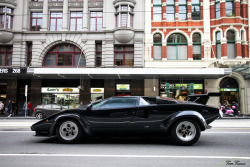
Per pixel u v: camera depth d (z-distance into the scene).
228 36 19.61
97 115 5.56
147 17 20.42
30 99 20.16
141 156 4.45
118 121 5.49
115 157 4.38
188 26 20.08
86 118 5.57
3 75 18.91
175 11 20.39
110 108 5.59
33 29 21.09
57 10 21.06
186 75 17.69
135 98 5.74
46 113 16.55
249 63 18.73
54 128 5.57
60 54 20.91
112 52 20.00
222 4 19.38
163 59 19.89
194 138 5.31
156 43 20.30
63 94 20.47
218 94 5.94
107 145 5.55
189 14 20.17
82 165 3.85
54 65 20.91
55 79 20.66
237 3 19.33
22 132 7.84
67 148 5.19
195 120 5.42
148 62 19.91
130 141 6.12
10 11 20.75
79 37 20.48
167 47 20.34
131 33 19.64
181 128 5.41
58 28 21.14
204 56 19.55
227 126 9.81
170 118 5.35
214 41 19.66
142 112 5.50
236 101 19.88
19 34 20.56
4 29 19.95
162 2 20.53
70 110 5.67
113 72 16.75
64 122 5.65
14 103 19.38
